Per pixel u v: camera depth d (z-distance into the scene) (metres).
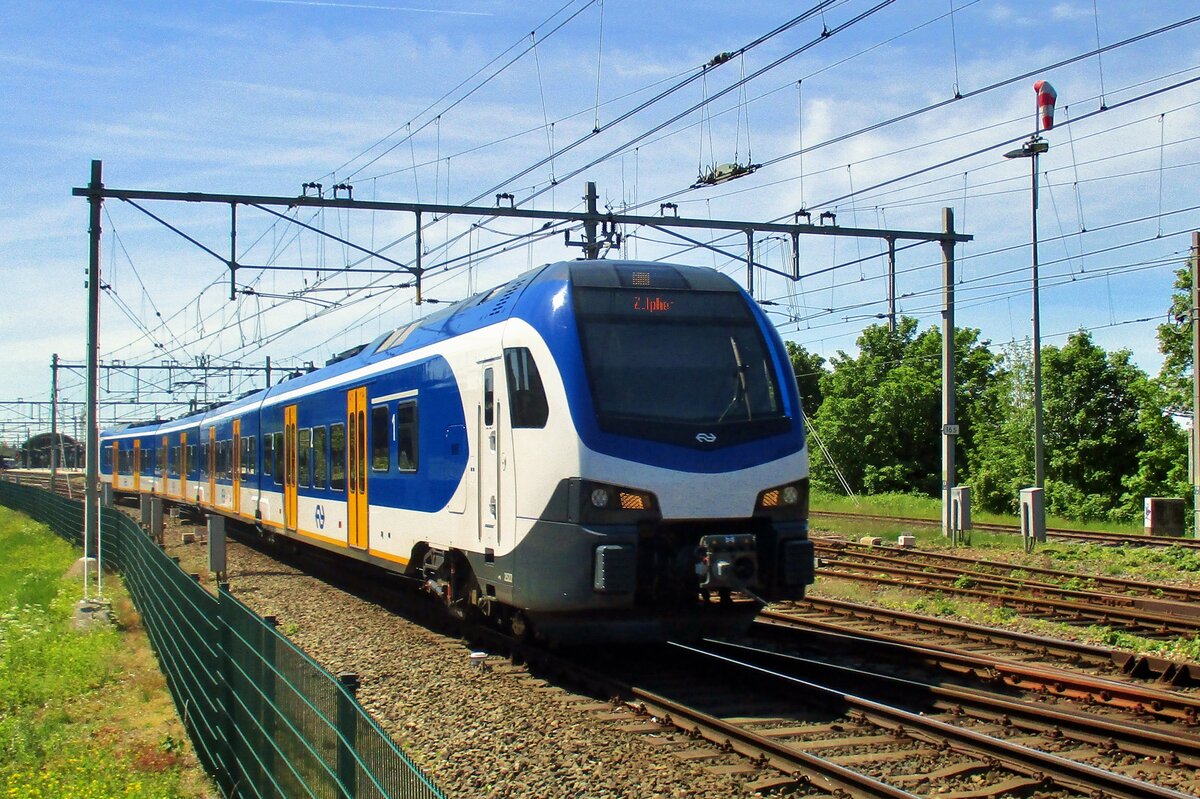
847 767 6.94
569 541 9.16
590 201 19.34
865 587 15.95
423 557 12.67
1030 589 15.10
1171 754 6.93
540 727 8.09
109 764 8.33
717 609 9.80
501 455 10.06
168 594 11.22
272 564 21.03
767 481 9.65
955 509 23.08
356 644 11.83
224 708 7.82
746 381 9.95
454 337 11.64
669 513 9.25
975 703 8.21
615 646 11.20
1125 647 11.13
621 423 9.30
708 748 7.47
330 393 16.50
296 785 5.86
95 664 12.08
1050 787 6.48
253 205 18.12
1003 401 39.25
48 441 106.00
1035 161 22.14
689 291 10.27
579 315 9.72
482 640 11.53
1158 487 34.16
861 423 46.03
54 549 27.92
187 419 34.41
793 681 8.84
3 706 10.62
